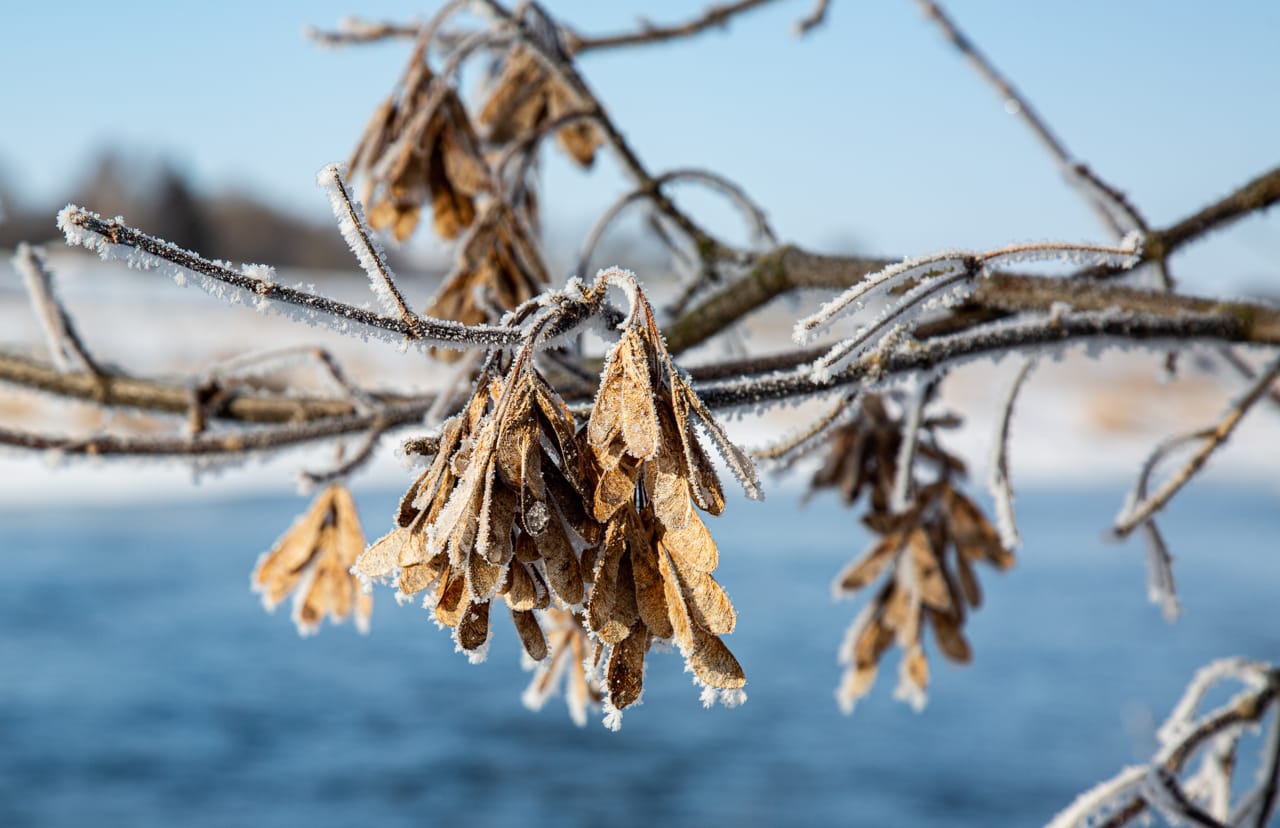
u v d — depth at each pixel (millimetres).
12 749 4188
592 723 5047
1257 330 854
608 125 1128
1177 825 934
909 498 1099
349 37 1247
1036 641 6246
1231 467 12609
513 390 613
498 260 994
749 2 1328
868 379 797
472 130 1008
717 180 1177
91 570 6727
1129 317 842
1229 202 931
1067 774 4328
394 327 640
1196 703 1033
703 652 597
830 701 5215
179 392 977
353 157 1014
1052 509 9445
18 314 7828
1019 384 976
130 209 23922
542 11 1108
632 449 603
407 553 608
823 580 7285
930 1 1103
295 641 5898
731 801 4043
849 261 1001
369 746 4527
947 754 4570
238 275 634
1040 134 1048
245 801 3867
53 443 898
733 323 1023
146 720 4605
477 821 3787
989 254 711
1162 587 1071
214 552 7266
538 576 610
